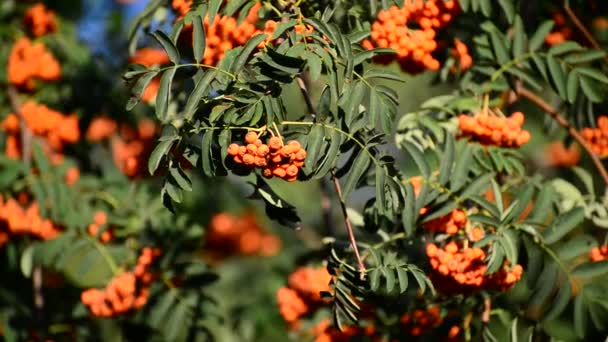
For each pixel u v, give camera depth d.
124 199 7.43
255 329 8.53
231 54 4.54
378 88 4.66
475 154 5.50
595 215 6.09
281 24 4.51
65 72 8.45
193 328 6.92
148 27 5.93
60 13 9.59
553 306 5.49
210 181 9.59
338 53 4.62
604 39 7.39
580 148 8.57
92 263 6.96
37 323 7.71
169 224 6.98
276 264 9.10
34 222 7.16
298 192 10.45
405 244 5.58
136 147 8.27
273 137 4.29
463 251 5.11
